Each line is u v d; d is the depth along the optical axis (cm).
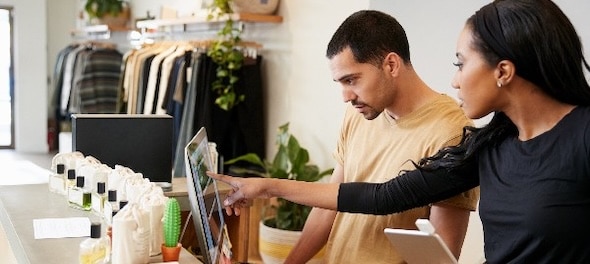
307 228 214
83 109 714
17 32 834
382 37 173
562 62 120
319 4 407
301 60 429
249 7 441
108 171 213
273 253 362
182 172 451
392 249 182
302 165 387
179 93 470
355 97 179
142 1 745
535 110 128
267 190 182
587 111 123
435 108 179
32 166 729
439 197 162
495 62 126
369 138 194
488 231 138
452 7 316
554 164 123
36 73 848
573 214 121
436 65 327
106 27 744
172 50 534
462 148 152
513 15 123
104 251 163
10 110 872
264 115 470
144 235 158
